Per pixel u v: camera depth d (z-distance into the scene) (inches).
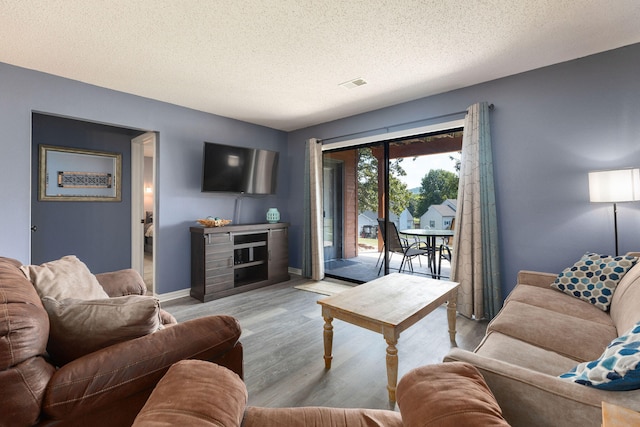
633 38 87.9
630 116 91.3
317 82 118.9
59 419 34.0
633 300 60.5
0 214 100.6
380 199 164.9
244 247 153.9
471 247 116.6
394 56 98.3
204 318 51.4
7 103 101.7
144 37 86.4
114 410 38.2
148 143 163.9
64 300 44.9
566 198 102.0
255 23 80.1
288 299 139.8
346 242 179.8
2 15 75.4
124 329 42.1
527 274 96.1
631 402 31.4
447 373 36.9
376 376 77.0
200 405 31.4
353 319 73.4
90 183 156.0
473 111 116.4
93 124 156.9
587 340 58.0
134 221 169.0
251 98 136.6
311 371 79.3
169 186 142.6
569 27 82.4
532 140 108.1
